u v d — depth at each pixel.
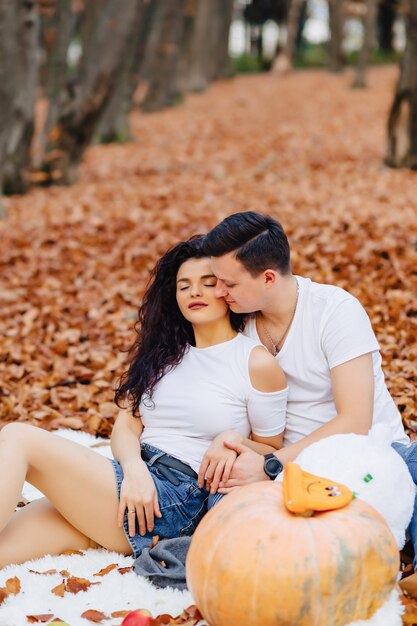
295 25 32.50
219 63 31.86
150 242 7.95
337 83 27.66
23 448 2.89
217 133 17.86
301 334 3.05
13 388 5.07
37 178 11.84
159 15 18.88
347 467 2.64
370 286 6.15
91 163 14.20
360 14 31.20
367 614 2.37
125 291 6.73
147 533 3.00
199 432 3.11
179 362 3.17
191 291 3.07
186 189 10.77
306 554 2.29
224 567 2.34
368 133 16.58
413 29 10.75
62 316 6.33
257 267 2.90
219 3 30.89
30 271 7.46
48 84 12.87
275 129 18.00
